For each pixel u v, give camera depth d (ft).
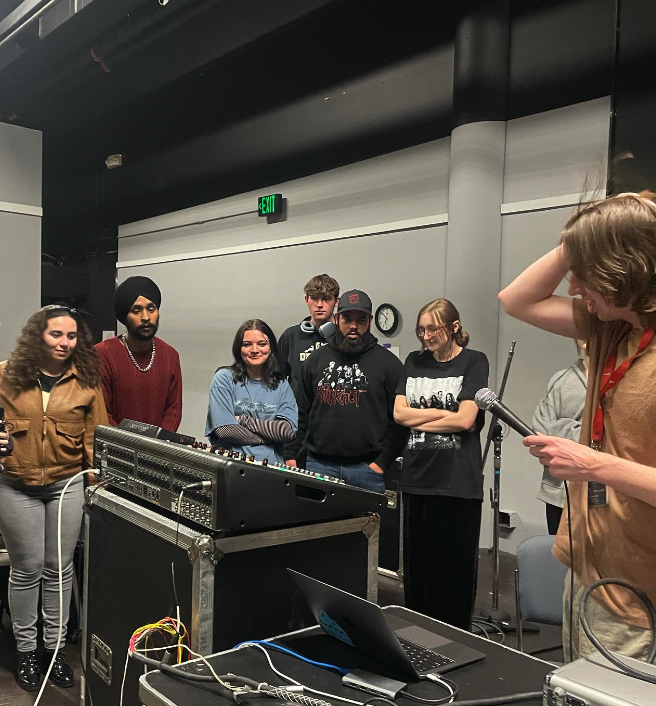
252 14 14.26
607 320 3.48
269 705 3.20
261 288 19.20
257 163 19.02
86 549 5.69
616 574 3.47
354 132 16.06
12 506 7.34
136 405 9.10
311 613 4.71
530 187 12.87
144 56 17.03
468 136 13.15
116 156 23.93
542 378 12.71
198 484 4.22
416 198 14.75
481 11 12.91
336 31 16.31
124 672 4.84
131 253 25.16
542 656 8.36
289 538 4.49
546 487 9.09
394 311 15.19
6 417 7.28
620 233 3.06
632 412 3.30
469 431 8.11
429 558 8.31
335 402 8.63
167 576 4.51
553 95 12.43
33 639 7.72
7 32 16.24
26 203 19.42
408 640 3.94
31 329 7.32
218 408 8.00
